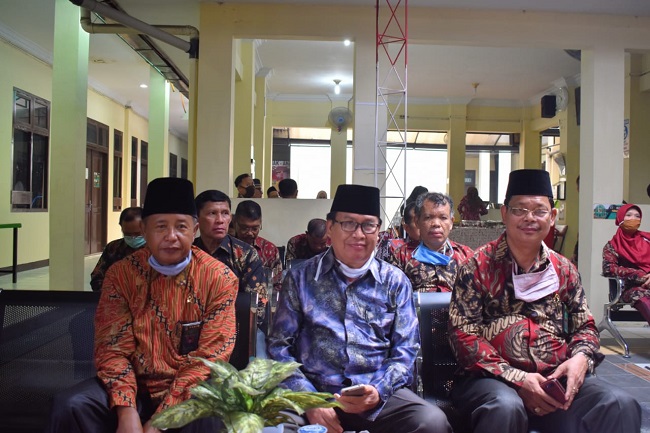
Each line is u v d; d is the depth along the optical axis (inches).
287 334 81.6
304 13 214.8
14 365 84.7
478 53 358.0
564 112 426.9
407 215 128.5
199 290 78.7
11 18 280.2
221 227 114.6
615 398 74.0
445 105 493.4
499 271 85.4
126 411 67.8
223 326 77.2
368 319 81.5
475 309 85.5
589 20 219.8
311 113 508.1
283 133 573.6
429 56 365.7
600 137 219.1
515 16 217.9
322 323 80.6
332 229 82.9
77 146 232.4
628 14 220.7
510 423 71.5
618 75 221.0
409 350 80.3
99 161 469.7
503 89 457.1
